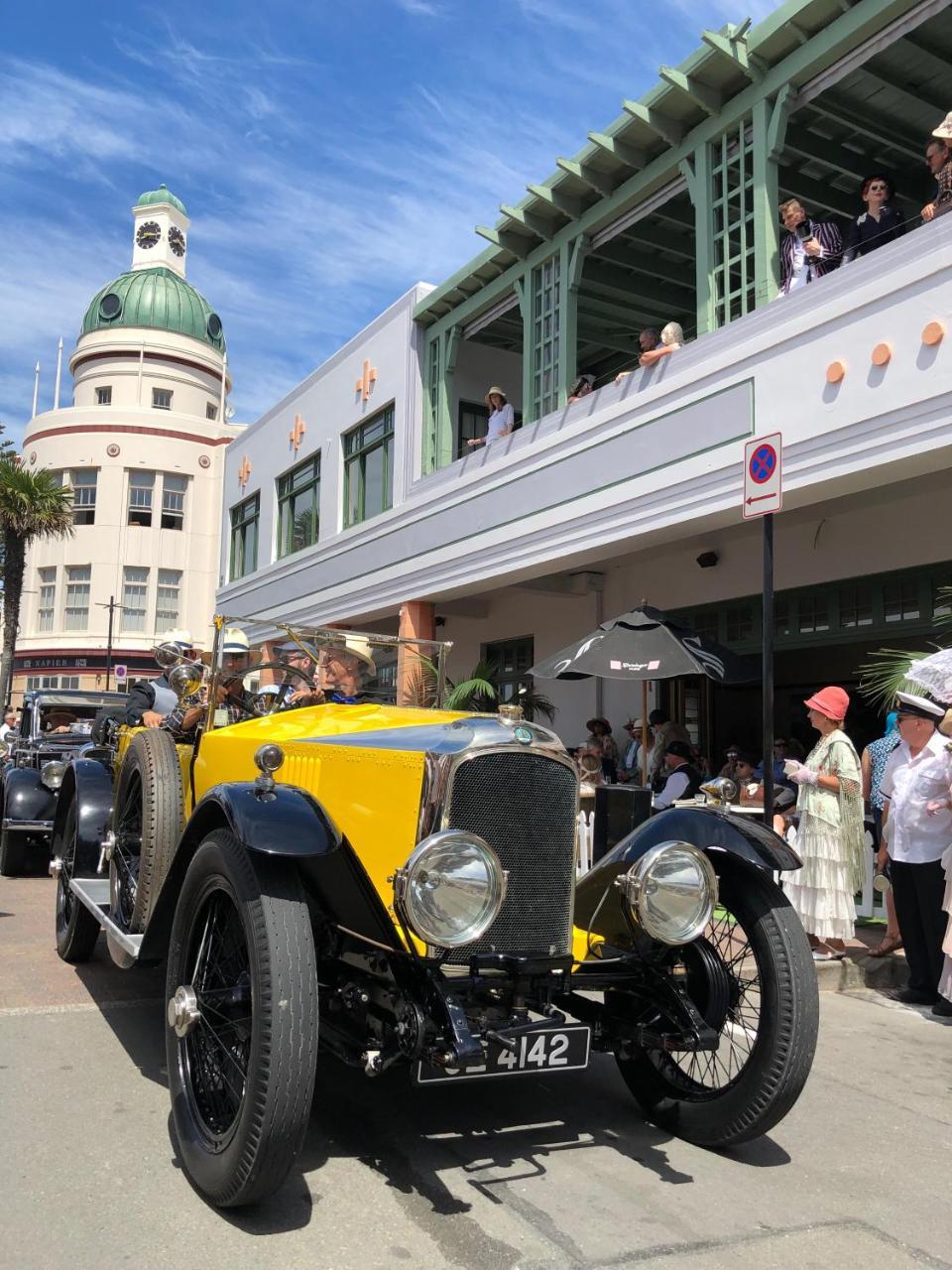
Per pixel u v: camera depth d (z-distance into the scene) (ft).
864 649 45.78
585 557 36.40
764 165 29.45
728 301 30.91
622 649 28.91
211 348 146.82
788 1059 10.88
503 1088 13.66
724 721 46.68
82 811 19.22
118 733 20.86
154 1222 9.41
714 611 38.47
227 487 71.67
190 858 11.84
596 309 45.14
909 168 34.94
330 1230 9.37
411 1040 9.82
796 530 34.81
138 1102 12.50
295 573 58.08
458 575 42.60
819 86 28.55
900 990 19.19
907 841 18.61
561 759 11.11
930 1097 13.70
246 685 16.70
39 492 97.45
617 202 35.09
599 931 12.27
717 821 11.85
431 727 11.85
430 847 9.53
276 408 63.57
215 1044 10.74
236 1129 9.41
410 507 46.55
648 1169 11.07
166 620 129.29
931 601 30.71
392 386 49.29
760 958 11.48
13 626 97.91
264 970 9.40
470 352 49.73
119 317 141.18
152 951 13.01
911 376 24.66
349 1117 12.35
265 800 10.23
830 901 19.70
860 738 46.39
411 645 17.62
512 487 39.47
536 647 47.78
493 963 10.49
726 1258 9.09
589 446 35.37
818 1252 9.26
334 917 11.07
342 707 15.06
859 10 26.68
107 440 128.06
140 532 128.26
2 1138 11.25
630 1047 12.19
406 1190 10.32
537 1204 10.07
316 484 58.08
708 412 30.45
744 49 29.19
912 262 24.72
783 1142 11.98
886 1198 10.50
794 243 29.30
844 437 26.25
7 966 19.60
